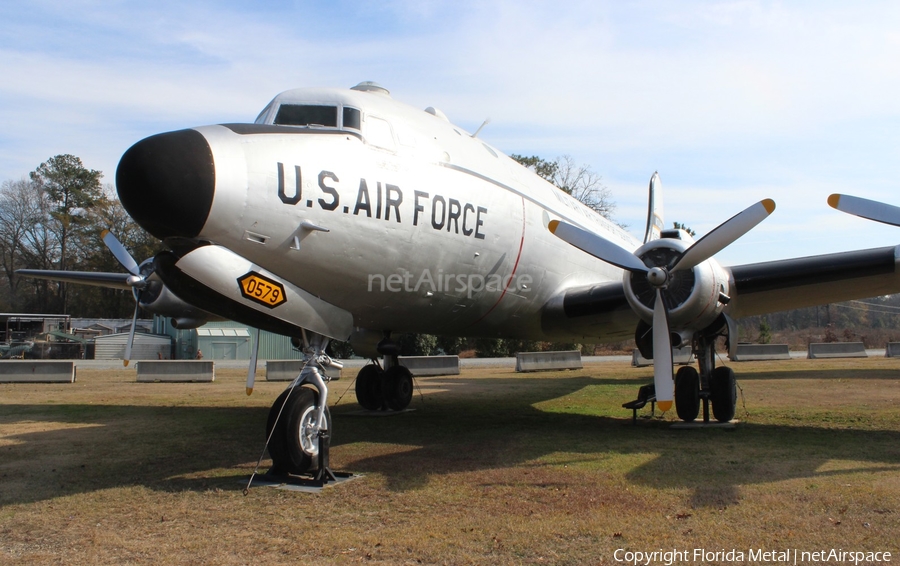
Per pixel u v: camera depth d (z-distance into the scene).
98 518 4.70
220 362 28.75
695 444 7.25
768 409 10.37
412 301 7.39
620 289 9.13
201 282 5.56
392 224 6.57
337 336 6.67
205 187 5.25
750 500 4.81
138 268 8.43
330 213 6.01
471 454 6.84
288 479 5.76
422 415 10.38
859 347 27.02
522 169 9.89
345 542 4.11
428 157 7.23
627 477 5.65
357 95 6.98
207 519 4.65
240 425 9.27
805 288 8.15
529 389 15.08
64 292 54.41
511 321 9.43
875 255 7.52
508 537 4.14
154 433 8.53
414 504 4.94
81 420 9.86
